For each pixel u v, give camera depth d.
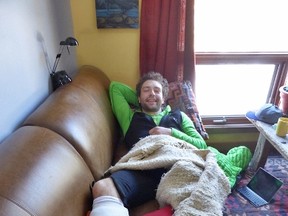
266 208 1.48
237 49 2.07
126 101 1.77
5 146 0.88
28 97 1.24
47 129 1.05
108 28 1.87
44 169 0.86
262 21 1.96
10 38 1.08
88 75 1.70
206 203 1.00
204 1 1.89
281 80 2.17
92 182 1.10
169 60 1.89
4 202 0.69
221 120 2.27
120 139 1.74
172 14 1.77
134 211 1.17
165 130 1.53
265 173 1.64
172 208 1.04
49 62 1.51
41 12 1.40
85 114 1.30
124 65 2.01
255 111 1.95
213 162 1.22
